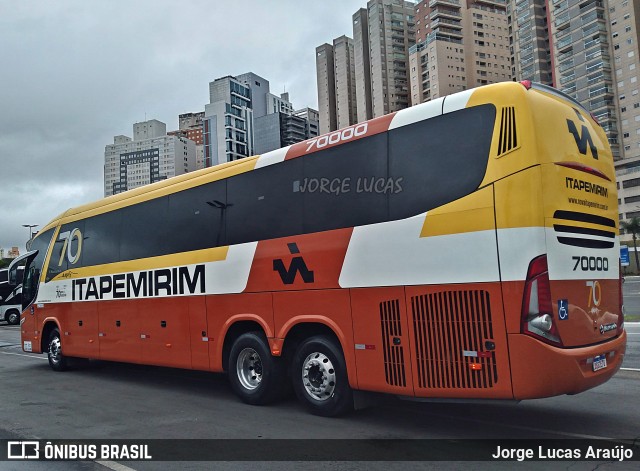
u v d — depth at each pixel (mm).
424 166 5770
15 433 6516
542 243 4969
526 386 4914
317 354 6801
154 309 9305
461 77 103438
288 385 7598
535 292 4922
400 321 5793
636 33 83062
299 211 7074
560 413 6781
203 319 8344
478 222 5262
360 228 6293
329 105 123250
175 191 9188
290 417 6875
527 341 4902
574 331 5195
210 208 8461
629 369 9422
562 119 5531
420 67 105812
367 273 6141
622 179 81500
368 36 115938
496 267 5105
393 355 5844
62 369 12094
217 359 8094
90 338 10930
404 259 5801
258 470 4969
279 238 7281
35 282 13109
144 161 117625
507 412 6906
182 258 8820
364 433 6051
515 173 5105
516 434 5898
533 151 5066
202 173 8789
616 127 85938
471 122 5480
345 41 119812
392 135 6125
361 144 6438
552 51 95375
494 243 5137
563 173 5309
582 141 5730
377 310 6016
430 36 102688
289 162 7316
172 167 114562
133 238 9984
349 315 6301
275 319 7223
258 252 7551
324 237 6688
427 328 5566
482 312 5180
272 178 7520
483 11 106000
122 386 9898
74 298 11523
